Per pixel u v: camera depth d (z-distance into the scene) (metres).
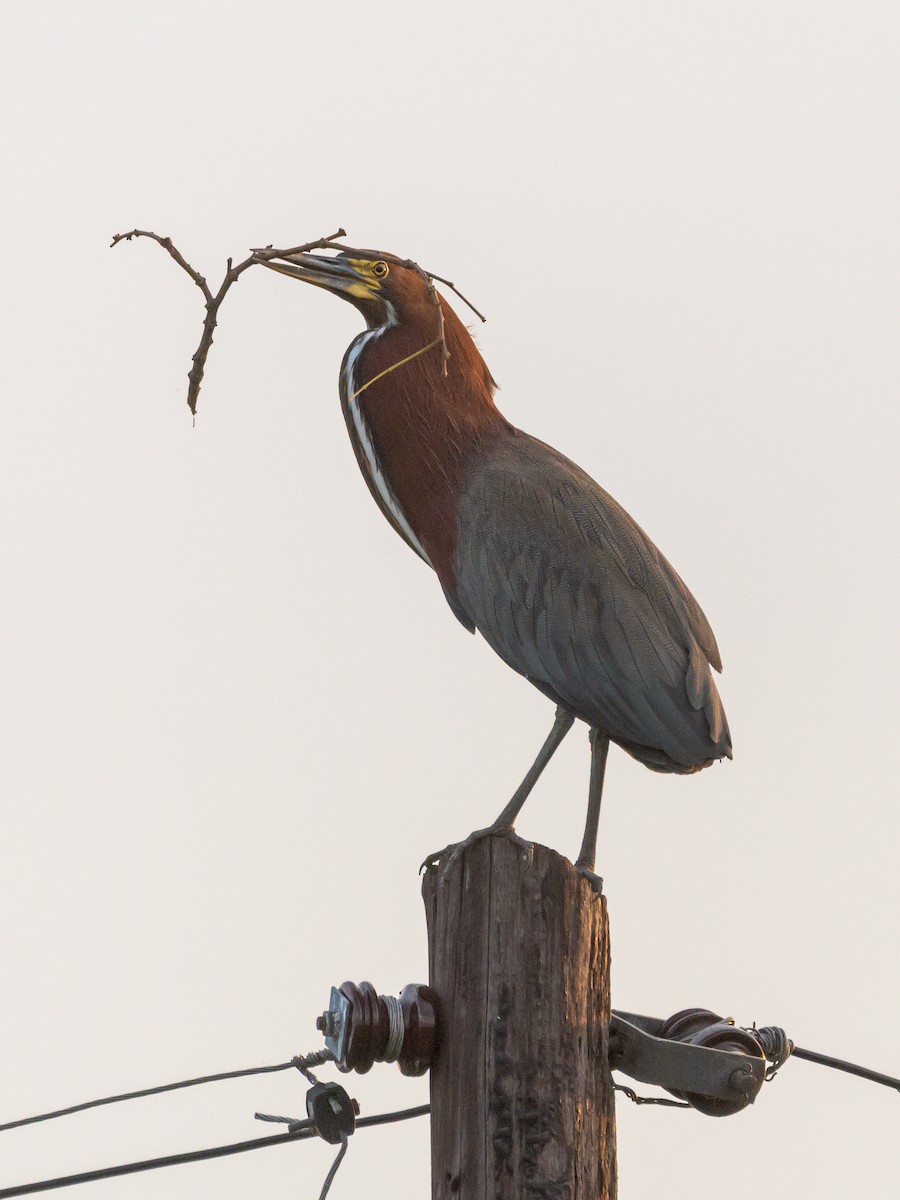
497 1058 8.90
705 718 11.19
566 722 11.44
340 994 9.34
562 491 11.73
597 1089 9.09
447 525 11.95
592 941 9.19
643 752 11.34
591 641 11.27
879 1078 11.40
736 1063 9.48
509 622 11.53
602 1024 9.21
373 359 12.12
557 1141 8.80
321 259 12.15
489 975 9.05
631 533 11.74
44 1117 10.77
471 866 9.29
